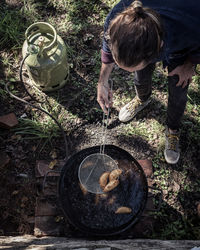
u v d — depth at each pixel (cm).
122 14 103
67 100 244
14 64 253
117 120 242
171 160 223
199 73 257
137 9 101
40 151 225
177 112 190
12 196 211
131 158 184
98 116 242
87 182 187
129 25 100
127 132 237
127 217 181
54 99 244
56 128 231
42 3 274
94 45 265
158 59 142
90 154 185
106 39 138
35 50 197
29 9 268
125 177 189
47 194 209
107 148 186
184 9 117
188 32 122
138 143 235
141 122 243
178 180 224
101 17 275
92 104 245
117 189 187
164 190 219
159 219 210
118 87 253
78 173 177
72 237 198
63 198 174
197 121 243
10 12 266
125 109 236
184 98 176
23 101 218
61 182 173
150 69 178
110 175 177
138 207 180
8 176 216
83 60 259
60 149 228
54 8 274
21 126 232
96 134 236
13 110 237
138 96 221
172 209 214
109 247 155
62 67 217
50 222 201
